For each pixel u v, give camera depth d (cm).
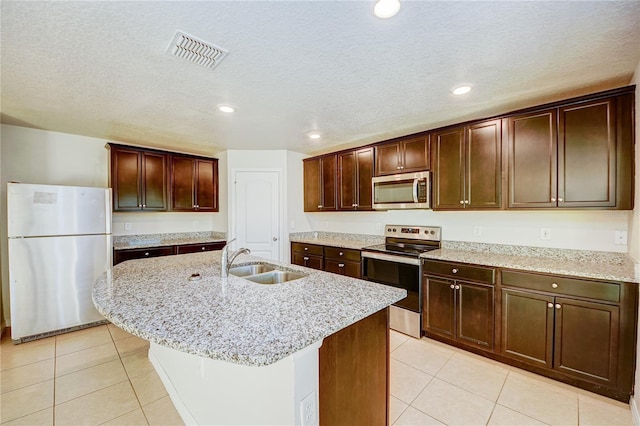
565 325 211
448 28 150
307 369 111
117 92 229
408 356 261
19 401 201
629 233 223
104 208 332
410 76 204
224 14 138
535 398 203
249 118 293
